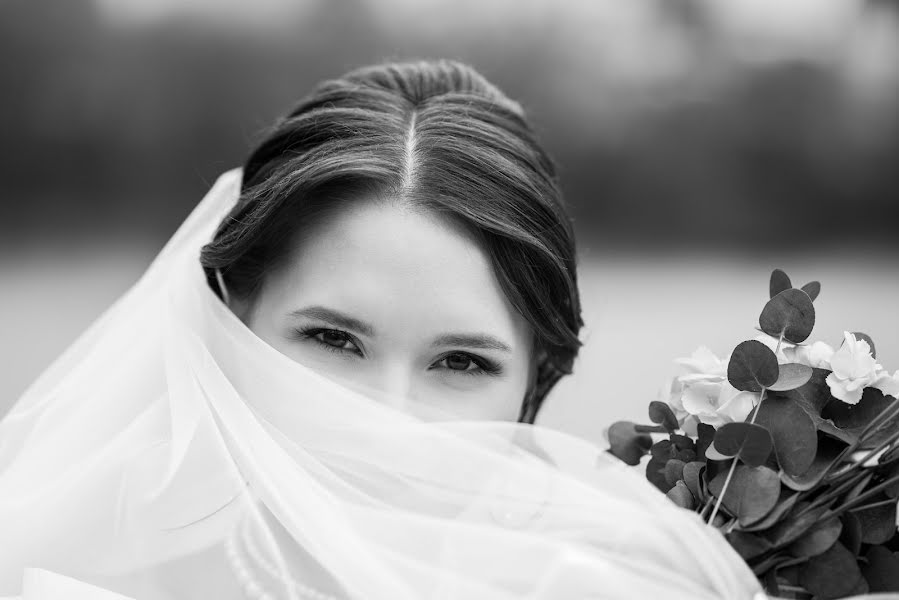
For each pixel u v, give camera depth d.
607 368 6.03
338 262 1.75
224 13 11.57
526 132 2.09
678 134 12.08
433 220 1.75
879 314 8.27
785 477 1.44
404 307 1.72
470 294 1.76
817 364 1.55
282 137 2.06
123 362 1.87
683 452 1.59
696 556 1.38
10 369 6.51
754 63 12.12
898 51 12.16
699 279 10.20
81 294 9.15
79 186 11.89
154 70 11.67
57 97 11.63
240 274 1.90
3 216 11.62
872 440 1.46
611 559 1.42
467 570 1.44
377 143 1.85
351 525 1.50
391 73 2.19
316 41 11.52
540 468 1.55
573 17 11.58
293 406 1.66
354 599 1.45
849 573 1.40
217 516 1.66
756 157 12.17
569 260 2.02
